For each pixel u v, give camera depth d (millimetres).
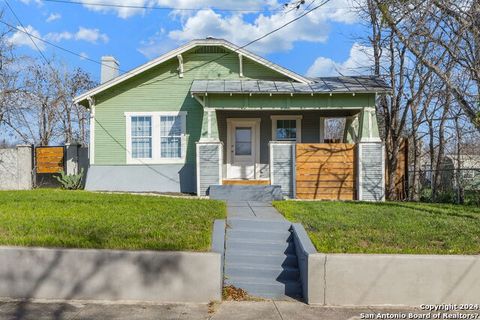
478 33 8797
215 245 6227
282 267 6617
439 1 9109
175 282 5672
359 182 14086
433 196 15141
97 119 16266
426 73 16891
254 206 10477
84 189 16344
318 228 7562
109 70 18438
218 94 14547
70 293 5695
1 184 18219
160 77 16266
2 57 26641
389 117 18281
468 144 21047
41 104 31281
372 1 11828
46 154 18188
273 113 16922
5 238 6301
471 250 6266
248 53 15891
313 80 15891
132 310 5352
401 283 5664
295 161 14273
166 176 16031
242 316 5230
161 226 7316
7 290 5719
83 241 6234
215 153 14414
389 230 7547
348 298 5668
